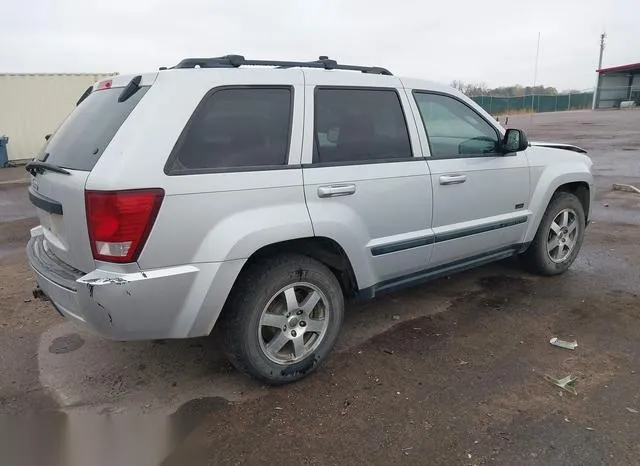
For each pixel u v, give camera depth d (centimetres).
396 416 297
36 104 1669
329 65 367
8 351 383
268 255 321
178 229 277
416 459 262
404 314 434
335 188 329
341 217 333
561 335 390
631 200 868
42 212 333
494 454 263
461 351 370
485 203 426
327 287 339
